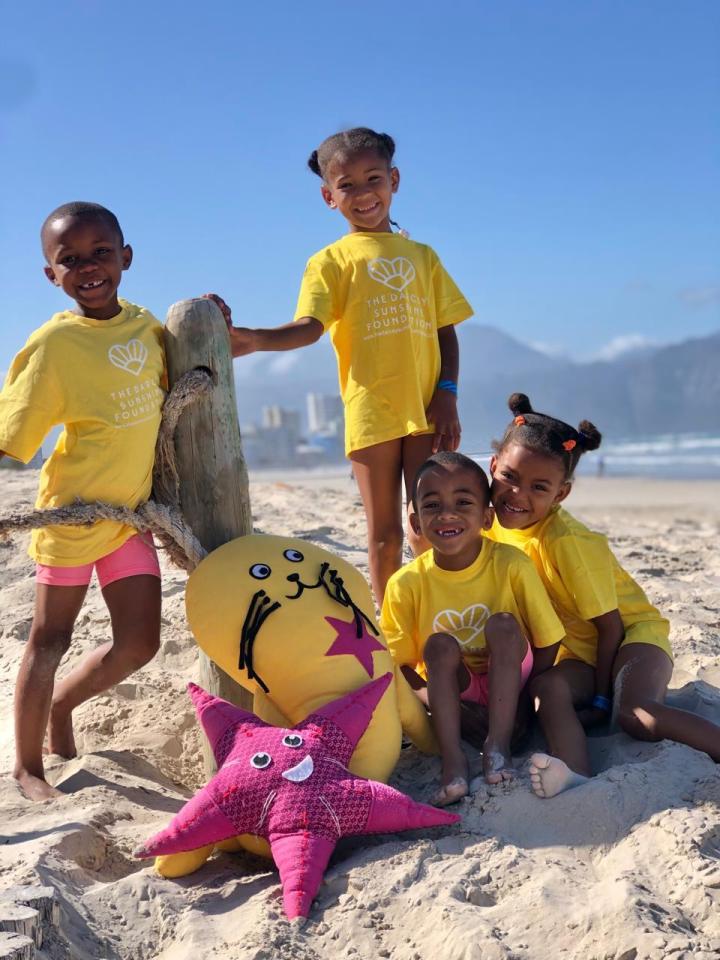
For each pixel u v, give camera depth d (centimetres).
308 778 144
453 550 181
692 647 239
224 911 137
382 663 169
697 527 705
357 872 138
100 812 161
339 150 217
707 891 127
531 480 190
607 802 148
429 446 217
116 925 134
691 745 167
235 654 165
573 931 123
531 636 186
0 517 176
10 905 119
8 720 213
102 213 177
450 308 224
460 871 137
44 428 173
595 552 192
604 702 187
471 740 184
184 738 204
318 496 597
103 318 181
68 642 181
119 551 180
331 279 218
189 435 182
